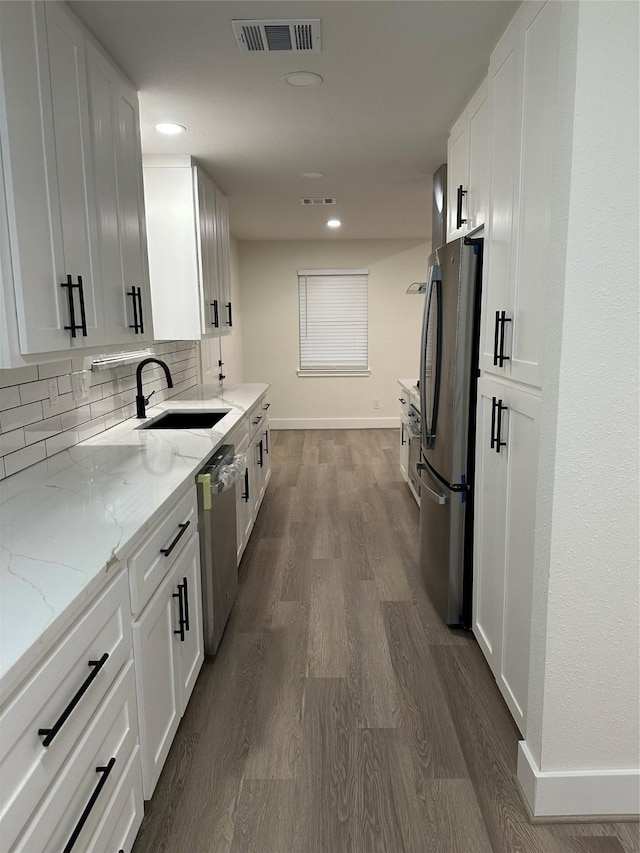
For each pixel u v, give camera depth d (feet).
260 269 23.57
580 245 4.58
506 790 5.73
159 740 5.40
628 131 4.45
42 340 5.00
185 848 5.10
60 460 7.13
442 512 8.71
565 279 4.63
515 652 6.23
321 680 7.51
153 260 11.38
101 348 6.41
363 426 24.59
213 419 11.23
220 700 7.11
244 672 7.69
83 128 5.97
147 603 5.11
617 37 4.35
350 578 10.54
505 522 6.52
